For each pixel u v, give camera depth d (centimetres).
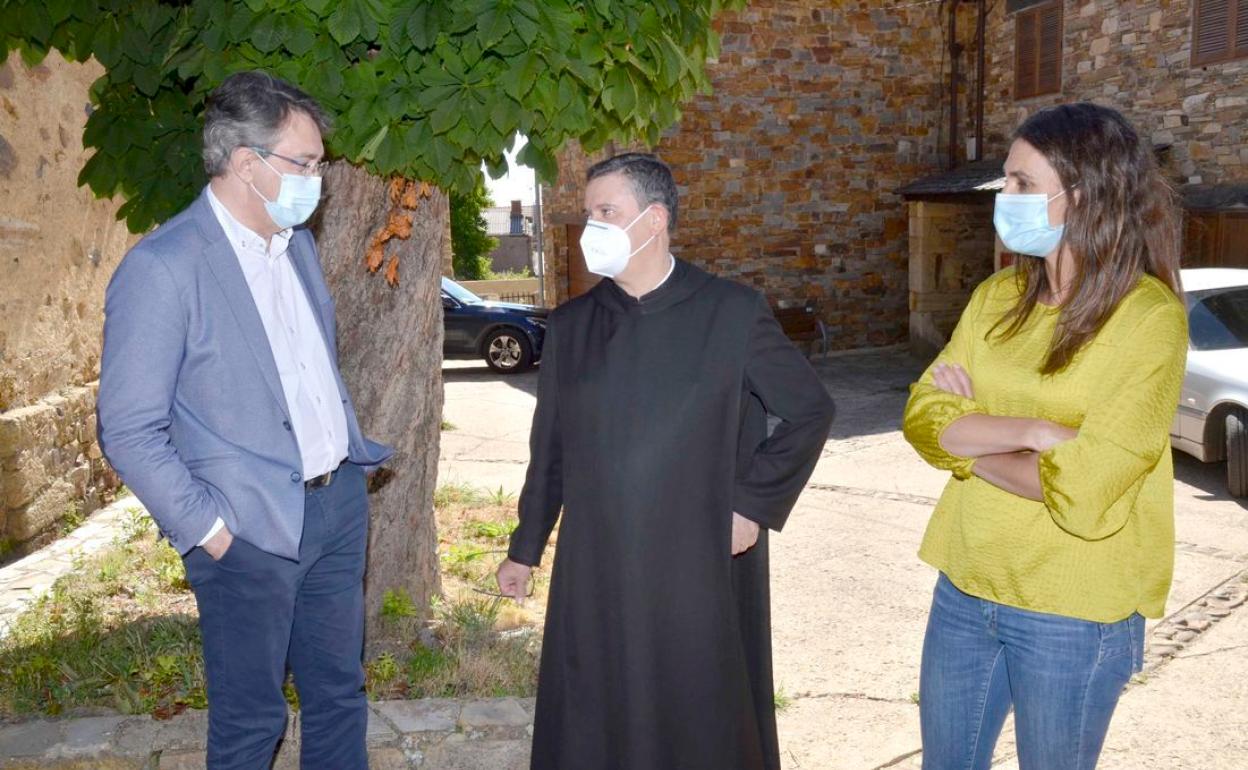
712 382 251
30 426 570
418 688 369
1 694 356
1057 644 215
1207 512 686
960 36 1528
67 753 316
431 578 464
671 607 252
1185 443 751
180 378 243
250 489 246
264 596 254
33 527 568
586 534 256
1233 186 1098
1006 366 225
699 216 1468
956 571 231
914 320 1526
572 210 1653
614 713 257
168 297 234
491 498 706
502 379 1462
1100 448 200
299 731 332
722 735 255
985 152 1515
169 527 237
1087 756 222
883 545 624
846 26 1496
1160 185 211
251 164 244
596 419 254
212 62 295
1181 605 508
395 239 409
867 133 1534
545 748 265
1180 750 364
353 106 299
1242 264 1085
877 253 1571
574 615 257
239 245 254
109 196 352
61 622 425
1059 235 211
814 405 259
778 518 259
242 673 258
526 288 2788
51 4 316
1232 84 1100
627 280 256
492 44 288
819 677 434
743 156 1476
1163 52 1185
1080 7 1304
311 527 265
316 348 275
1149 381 202
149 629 413
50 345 625
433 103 296
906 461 869
